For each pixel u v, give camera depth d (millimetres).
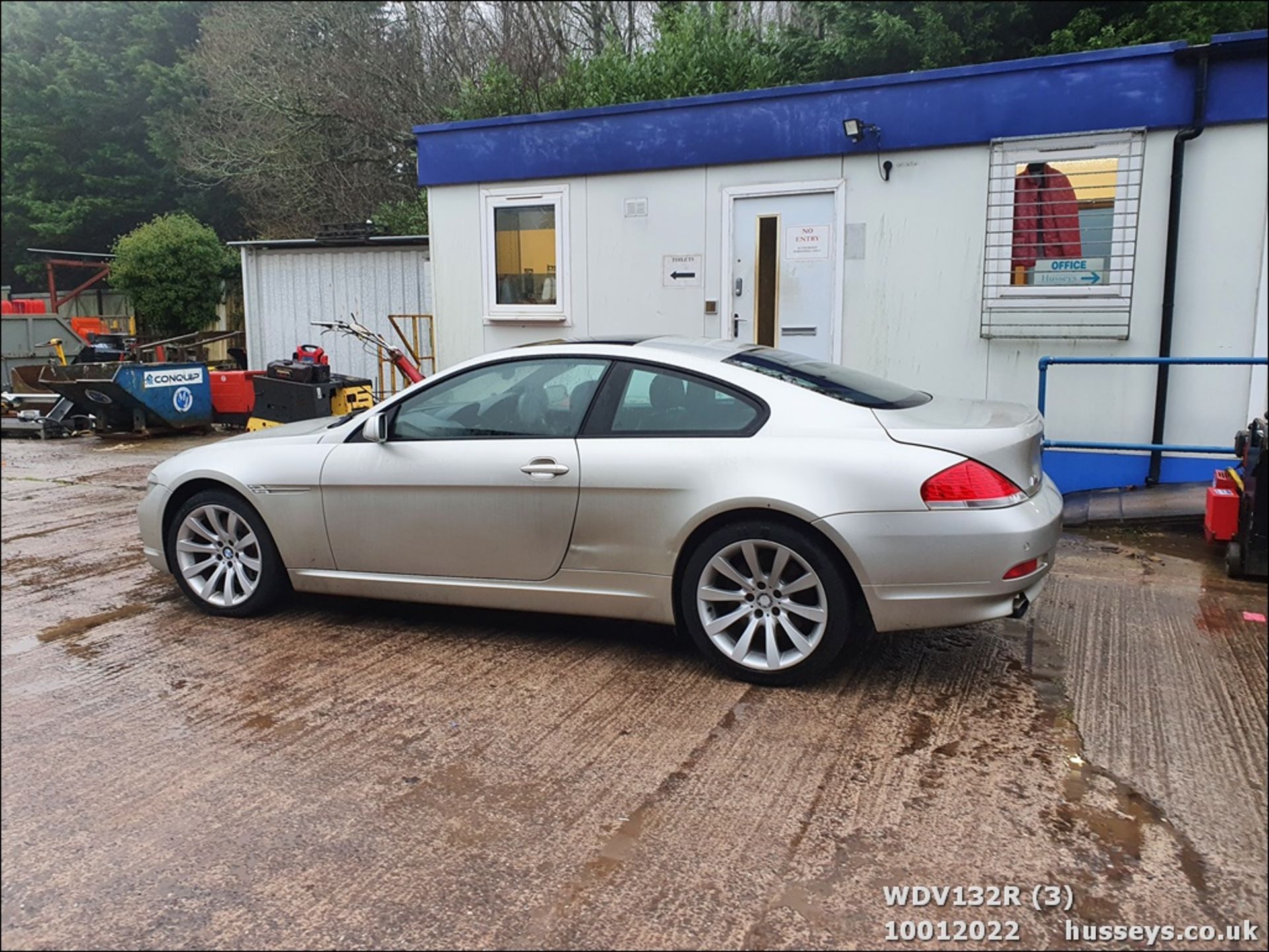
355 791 3312
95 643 4824
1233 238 6711
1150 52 6664
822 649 3982
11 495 9000
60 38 29000
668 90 15125
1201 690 4027
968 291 7449
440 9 21750
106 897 2758
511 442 4488
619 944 2508
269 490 4934
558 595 4461
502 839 3002
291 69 21672
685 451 4156
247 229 27000
